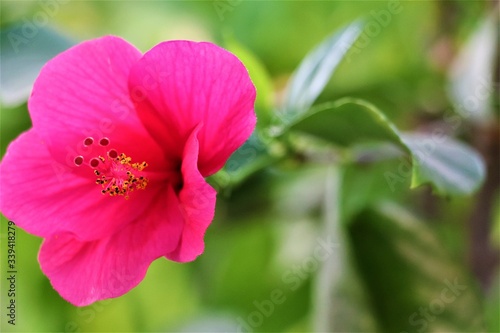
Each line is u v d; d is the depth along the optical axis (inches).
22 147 19.9
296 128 21.2
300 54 27.5
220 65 19.2
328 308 22.9
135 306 27.0
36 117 19.8
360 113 20.4
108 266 19.7
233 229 25.4
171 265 26.8
